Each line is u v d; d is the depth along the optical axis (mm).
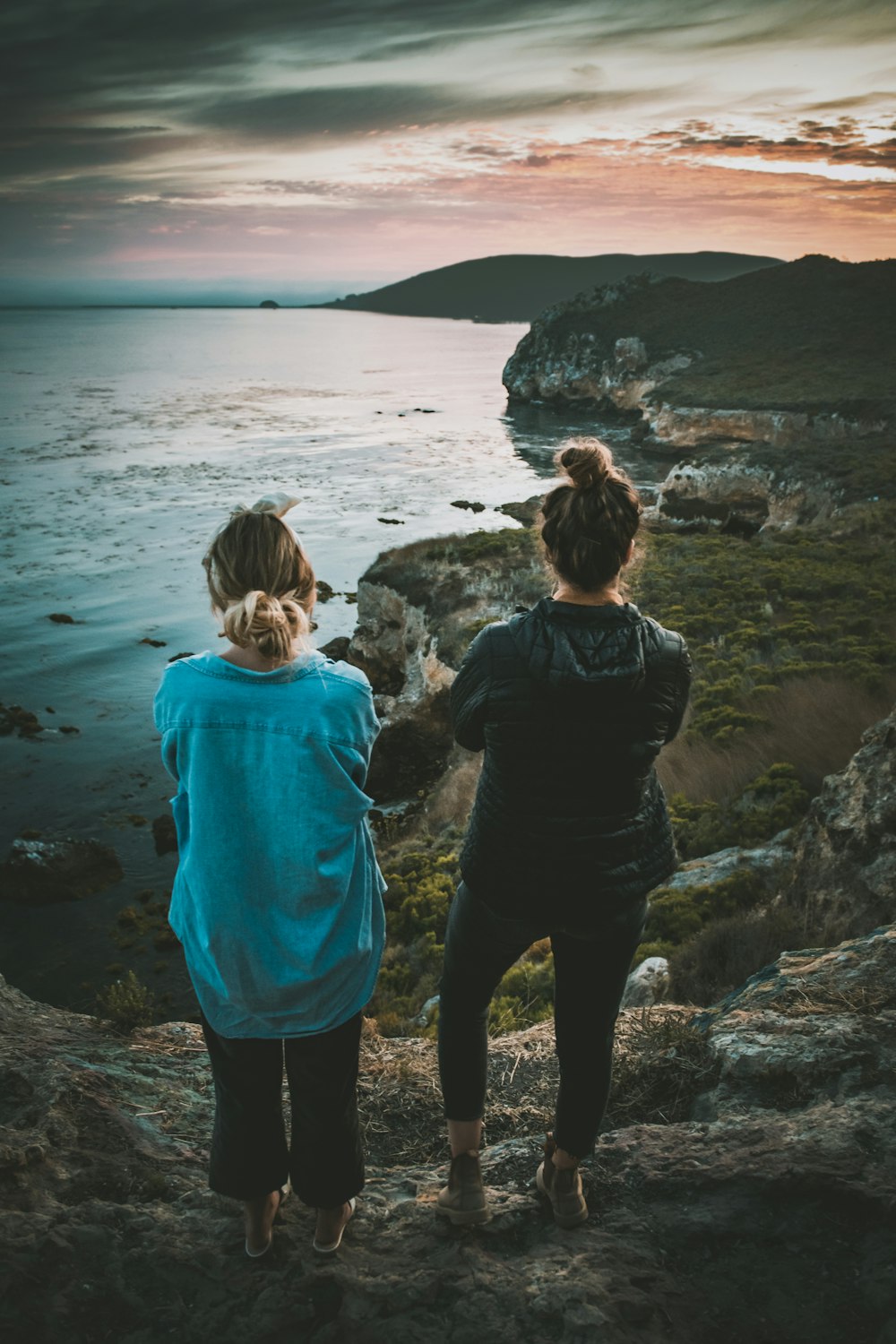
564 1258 2270
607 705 1964
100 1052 3580
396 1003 10094
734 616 20641
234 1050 2127
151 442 95125
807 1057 3047
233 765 1964
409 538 54125
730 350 116125
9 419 113312
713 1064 3225
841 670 15312
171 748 2010
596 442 2072
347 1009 2088
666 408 93875
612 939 2143
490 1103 3502
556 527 2027
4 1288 2127
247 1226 2289
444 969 2383
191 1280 2229
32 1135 2756
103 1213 2406
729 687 15234
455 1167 2428
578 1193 2398
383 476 76188
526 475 76938
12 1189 2508
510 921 2123
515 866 2062
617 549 2000
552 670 1946
